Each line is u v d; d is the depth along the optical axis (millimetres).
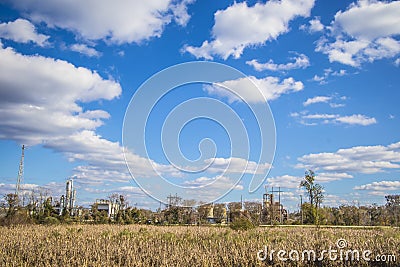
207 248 20125
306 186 49000
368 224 63188
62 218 48156
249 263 17188
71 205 61062
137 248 20359
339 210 66438
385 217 63250
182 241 24656
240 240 24078
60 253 18906
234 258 17422
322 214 54281
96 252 18500
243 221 33969
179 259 17047
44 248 19969
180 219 49438
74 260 17359
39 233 29203
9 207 45250
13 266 16641
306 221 56906
